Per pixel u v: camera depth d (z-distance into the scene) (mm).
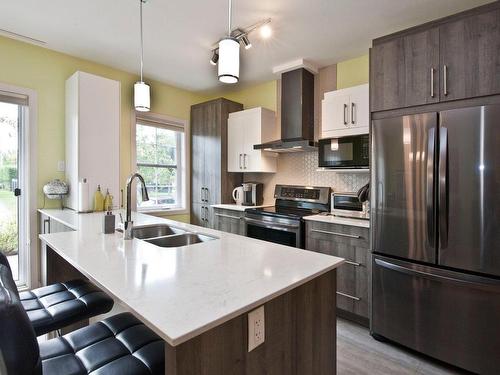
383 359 1941
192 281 1027
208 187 4031
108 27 2529
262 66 3367
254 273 1118
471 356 1741
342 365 1871
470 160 1730
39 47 2920
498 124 1642
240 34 2596
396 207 2039
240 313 824
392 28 2520
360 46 2865
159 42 2803
